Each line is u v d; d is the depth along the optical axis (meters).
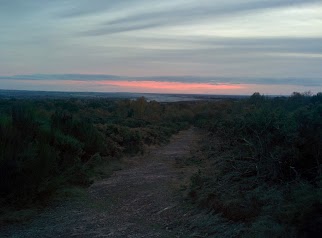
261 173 9.95
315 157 9.30
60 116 17.75
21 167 10.13
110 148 19.89
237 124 13.12
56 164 12.14
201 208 9.54
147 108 66.00
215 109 72.06
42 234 8.30
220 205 8.84
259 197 8.47
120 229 8.60
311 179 9.02
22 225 8.95
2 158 9.99
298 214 6.78
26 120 12.75
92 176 15.23
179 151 26.03
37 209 10.20
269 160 9.83
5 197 9.95
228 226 7.87
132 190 12.82
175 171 16.42
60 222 9.19
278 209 7.37
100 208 10.52
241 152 11.76
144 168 18.19
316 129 9.72
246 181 10.02
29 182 10.24
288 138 9.92
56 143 13.74
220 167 12.45
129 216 9.70
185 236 7.94
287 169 9.59
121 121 38.78
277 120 10.77
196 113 74.12
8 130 10.89
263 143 10.33
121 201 11.36
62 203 10.94
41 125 14.03
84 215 9.80
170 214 9.64
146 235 8.14
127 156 21.45
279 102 24.42
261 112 11.54
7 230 8.59
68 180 13.09
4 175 9.92
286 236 6.52
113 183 14.21
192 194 10.70
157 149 27.11
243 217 8.02
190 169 16.11
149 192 12.35
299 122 10.11
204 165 16.11
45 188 10.74
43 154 10.81
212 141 22.78
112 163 18.61
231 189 9.76
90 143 17.52
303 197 6.99
